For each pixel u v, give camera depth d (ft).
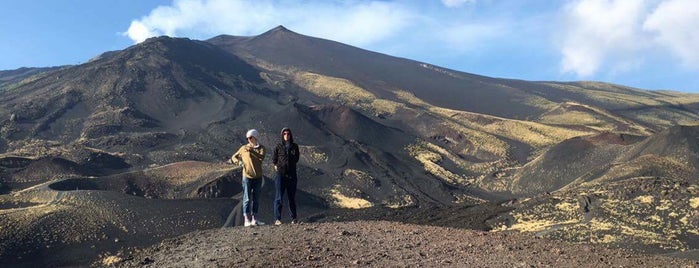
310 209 331.36
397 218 293.84
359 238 43.75
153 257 42.73
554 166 444.55
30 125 524.11
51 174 357.61
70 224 230.27
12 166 367.45
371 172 444.14
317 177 410.31
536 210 248.93
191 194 323.57
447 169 506.89
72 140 503.61
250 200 54.19
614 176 346.54
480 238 43.98
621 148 428.97
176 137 519.19
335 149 490.08
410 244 41.32
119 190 319.88
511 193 440.86
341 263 35.65
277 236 45.34
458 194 430.61
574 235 188.34
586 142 460.55
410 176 454.81
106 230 230.68
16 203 263.90
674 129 390.63
